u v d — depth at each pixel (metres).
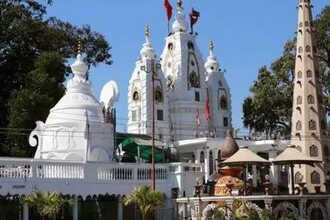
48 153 43.41
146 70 65.44
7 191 34.91
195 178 44.34
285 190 50.16
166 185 43.69
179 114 69.12
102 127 44.19
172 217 42.84
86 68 47.84
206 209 40.16
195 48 72.38
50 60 55.09
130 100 67.94
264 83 69.19
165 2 70.44
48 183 36.59
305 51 52.44
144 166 42.16
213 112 72.44
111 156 44.47
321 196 42.81
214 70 75.06
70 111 44.03
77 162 38.28
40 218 37.50
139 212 41.50
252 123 71.12
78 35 68.12
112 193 39.69
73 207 37.84
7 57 59.75
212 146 56.84
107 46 70.00
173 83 70.62
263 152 60.44
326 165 50.47
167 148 55.81
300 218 39.00
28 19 60.00
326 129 51.69
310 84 51.78
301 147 50.88
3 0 59.78
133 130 66.81
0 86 59.38
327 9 66.44
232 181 42.16
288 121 69.19
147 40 68.50
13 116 51.25
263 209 36.72
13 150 51.16
